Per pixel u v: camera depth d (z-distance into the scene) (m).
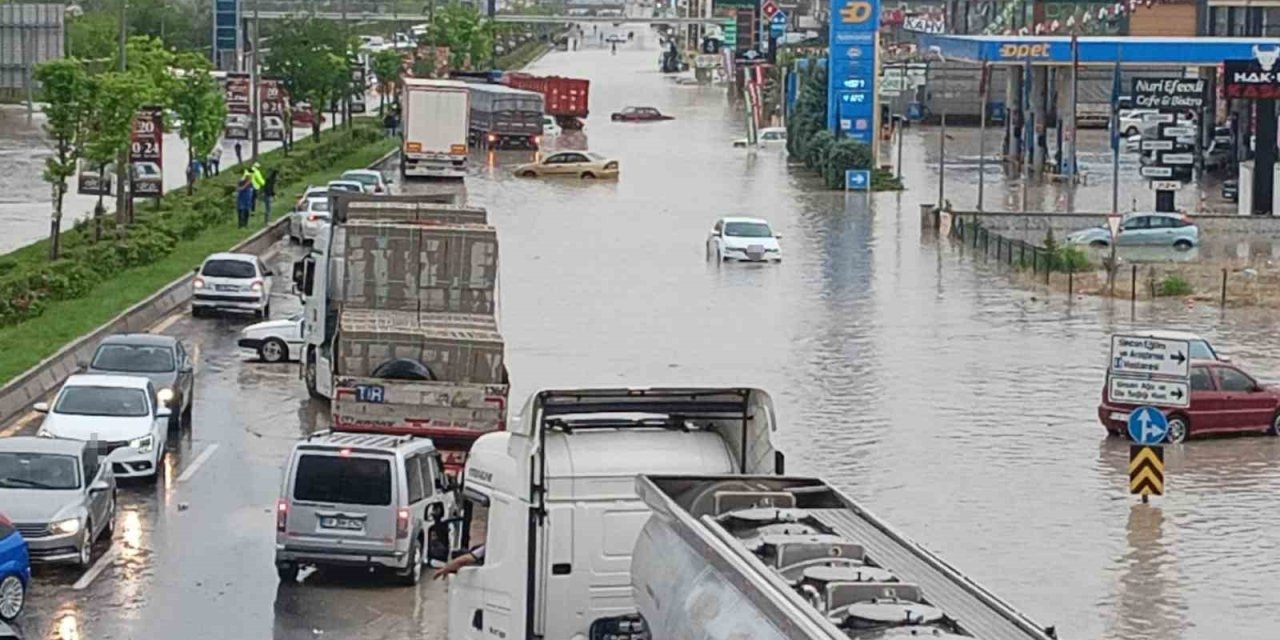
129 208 136.50
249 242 138.12
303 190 179.00
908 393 88.19
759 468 38.28
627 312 110.94
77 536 55.62
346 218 86.12
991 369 95.06
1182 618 53.78
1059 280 129.75
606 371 90.69
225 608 52.28
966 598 27.11
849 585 26.95
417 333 69.62
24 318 98.00
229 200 157.62
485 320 76.38
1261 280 130.38
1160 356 77.06
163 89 156.62
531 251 139.62
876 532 30.73
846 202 183.75
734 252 135.62
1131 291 122.94
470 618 39.47
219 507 64.50
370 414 65.19
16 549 49.75
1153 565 59.47
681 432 38.88
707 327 106.25
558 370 90.75
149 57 157.75
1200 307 118.50
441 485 57.84
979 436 78.88
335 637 49.69
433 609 52.56
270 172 163.25
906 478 70.94
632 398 38.47
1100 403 84.00
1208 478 72.62
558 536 37.59
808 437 77.81
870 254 143.50
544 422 38.16
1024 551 60.84
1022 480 71.06
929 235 156.88
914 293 122.69
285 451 73.75
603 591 37.66
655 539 32.09
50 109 118.12
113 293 109.19
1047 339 105.06
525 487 37.56
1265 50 166.62
